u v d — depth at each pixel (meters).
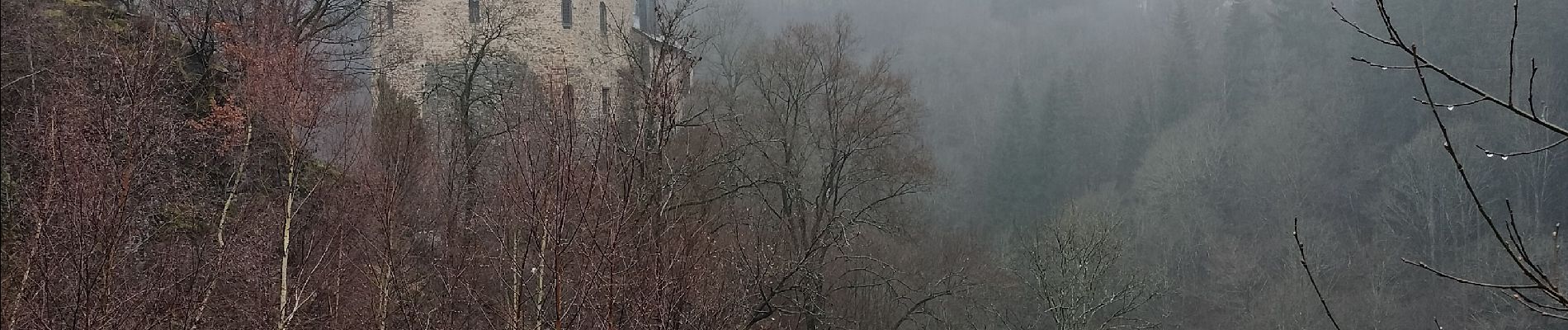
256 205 12.45
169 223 11.31
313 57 14.78
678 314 10.14
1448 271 29.94
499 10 23.83
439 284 12.05
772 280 15.55
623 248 10.08
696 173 14.24
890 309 21.84
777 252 15.98
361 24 23.94
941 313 23.19
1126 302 25.84
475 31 22.80
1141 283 24.84
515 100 18.92
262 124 12.58
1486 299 27.92
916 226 24.22
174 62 13.55
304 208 12.82
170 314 9.73
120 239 9.70
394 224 12.19
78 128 9.98
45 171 9.97
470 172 13.97
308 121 11.89
